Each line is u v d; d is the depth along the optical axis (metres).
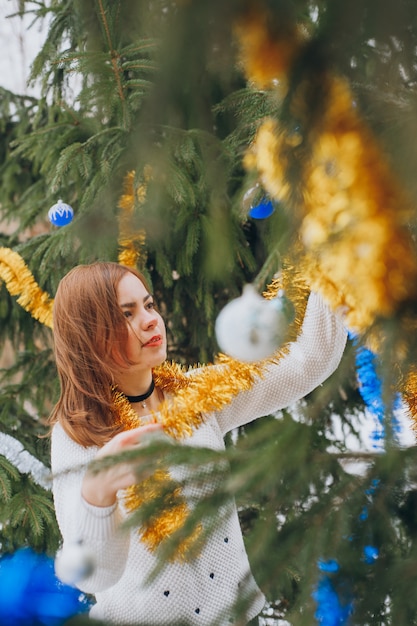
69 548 0.82
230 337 0.82
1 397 2.30
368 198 0.64
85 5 1.26
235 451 0.73
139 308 1.35
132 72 1.74
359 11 0.55
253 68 0.59
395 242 0.65
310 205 0.68
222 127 1.66
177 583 1.24
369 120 0.66
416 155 0.60
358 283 0.70
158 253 1.94
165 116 0.69
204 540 0.72
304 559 0.70
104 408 1.33
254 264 1.90
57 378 2.25
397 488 0.73
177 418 1.25
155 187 1.31
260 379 1.34
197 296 2.09
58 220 1.62
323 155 0.64
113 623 0.74
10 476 1.98
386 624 0.71
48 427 2.35
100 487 1.01
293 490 0.72
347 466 0.76
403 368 0.70
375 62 0.65
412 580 0.68
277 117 0.66
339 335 1.31
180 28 0.56
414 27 0.57
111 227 1.46
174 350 2.32
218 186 1.40
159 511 0.74
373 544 0.72
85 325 1.32
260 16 0.55
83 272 1.36
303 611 0.68
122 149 1.62
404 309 0.68
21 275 1.54
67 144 1.94
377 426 0.92
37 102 2.48
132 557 1.25
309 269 0.80
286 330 0.83
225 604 1.24
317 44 0.57
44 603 0.71
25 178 2.54
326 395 0.73
